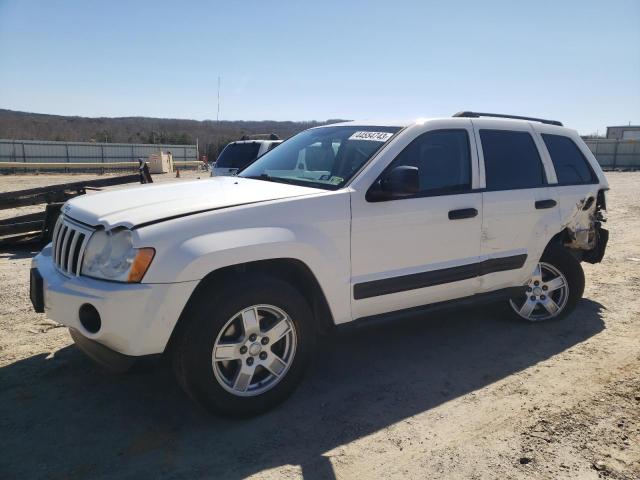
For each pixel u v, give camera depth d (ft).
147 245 9.96
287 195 11.85
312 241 11.57
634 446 10.29
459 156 14.47
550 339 15.76
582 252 18.02
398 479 9.35
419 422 11.19
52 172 122.93
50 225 28.76
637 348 15.07
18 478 9.20
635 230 35.14
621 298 19.86
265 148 38.45
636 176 107.24
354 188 12.37
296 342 11.57
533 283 16.69
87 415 11.30
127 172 132.05
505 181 15.20
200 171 139.74
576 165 17.39
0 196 28.17
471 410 11.69
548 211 15.99
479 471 9.55
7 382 12.69
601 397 12.23
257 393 11.18
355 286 12.39
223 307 10.46
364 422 11.19
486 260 14.64
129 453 9.99
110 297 9.84
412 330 16.43
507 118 16.66
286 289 11.28
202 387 10.49
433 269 13.61
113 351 10.38
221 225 10.69
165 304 10.00
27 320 16.78
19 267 24.26
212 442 10.39
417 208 13.16
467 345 15.29
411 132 13.58
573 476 9.39
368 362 14.15
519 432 10.81
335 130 15.44
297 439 10.54
